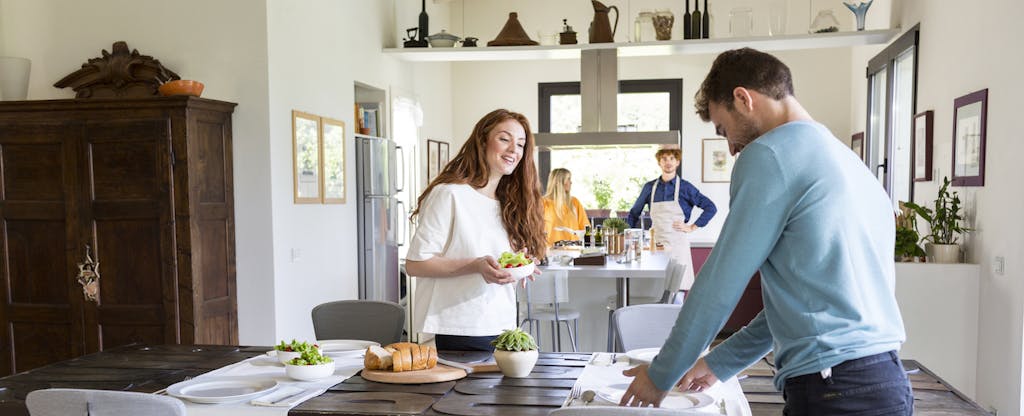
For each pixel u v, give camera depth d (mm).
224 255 4691
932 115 5367
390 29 6941
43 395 1901
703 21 6586
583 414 1559
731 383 2184
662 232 6625
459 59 7152
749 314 7203
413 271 2557
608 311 5020
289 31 5043
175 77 4762
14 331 4508
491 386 2139
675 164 6570
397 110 7027
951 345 4500
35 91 4984
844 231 1502
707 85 1722
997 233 4156
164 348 2840
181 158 4277
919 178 5637
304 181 5227
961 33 4762
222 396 2057
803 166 1520
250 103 4773
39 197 4430
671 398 1955
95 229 4379
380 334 3174
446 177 2637
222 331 4652
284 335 4922
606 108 6539
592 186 8648
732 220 1552
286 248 4973
